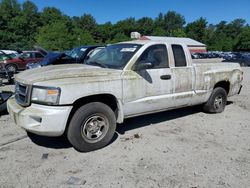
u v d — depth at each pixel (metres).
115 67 4.77
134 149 4.48
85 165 3.92
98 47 11.12
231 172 3.79
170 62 5.30
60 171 3.75
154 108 5.10
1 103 6.27
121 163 4.00
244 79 14.74
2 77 10.88
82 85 4.08
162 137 5.03
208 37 113.00
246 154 4.38
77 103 4.25
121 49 5.18
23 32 90.88
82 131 4.22
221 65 6.60
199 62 6.54
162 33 116.75
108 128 4.48
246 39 92.62
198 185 3.46
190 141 4.87
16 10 92.56
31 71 4.63
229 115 6.62
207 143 4.80
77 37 90.69
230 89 6.92
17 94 4.36
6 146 4.53
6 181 3.47
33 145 4.59
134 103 4.74
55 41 78.69
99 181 3.52
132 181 3.53
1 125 5.60
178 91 5.47
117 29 116.38
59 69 4.59
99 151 4.39
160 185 3.44
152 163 4.01
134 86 4.68
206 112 6.71
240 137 5.13
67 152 4.34
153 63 5.00
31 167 3.84
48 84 3.92
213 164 4.02
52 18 99.50
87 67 4.79
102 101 4.59
